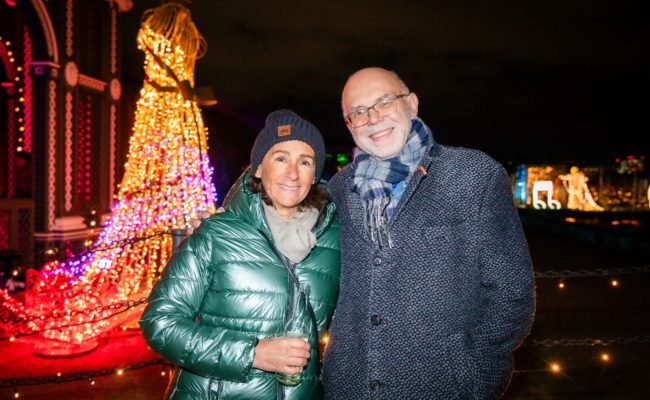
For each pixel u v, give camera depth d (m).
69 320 5.43
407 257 1.92
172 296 1.94
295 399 1.95
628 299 8.48
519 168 34.28
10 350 5.46
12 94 9.23
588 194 30.25
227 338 1.83
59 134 8.59
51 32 8.33
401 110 1.99
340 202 2.16
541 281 10.16
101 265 6.19
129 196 7.28
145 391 4.52
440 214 1.92
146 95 7.07
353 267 2.02
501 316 1.87
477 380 1.87
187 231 3.73
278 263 1.97
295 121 2.01
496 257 1.88
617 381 4.72
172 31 6.81
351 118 2.04
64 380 4.11
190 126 7.19
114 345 5.71
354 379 1.96
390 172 1.96
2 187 9.39
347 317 2.02
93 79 9.47
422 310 1.89
